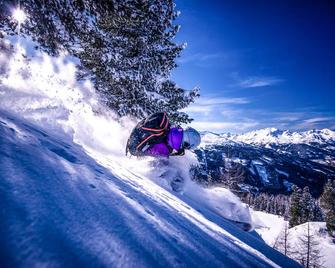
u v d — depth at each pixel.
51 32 6.84
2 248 0.71
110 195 1.59
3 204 0.90
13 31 6.26
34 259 0.73
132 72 7.96
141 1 6.84
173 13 7.45
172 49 8.01
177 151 4.10
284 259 4.09
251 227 6.01
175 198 3.64
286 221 61.91
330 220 38.91
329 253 34.53
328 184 40.50
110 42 7.43
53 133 2.99
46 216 0.97
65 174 1.51
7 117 2.11
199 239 1.78
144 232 1.30
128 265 0.94
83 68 7.38
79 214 1.12
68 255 0.82
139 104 8.16
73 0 6.61
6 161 1.22
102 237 1.03
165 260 1.12
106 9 6.85
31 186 1.13
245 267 1.69
